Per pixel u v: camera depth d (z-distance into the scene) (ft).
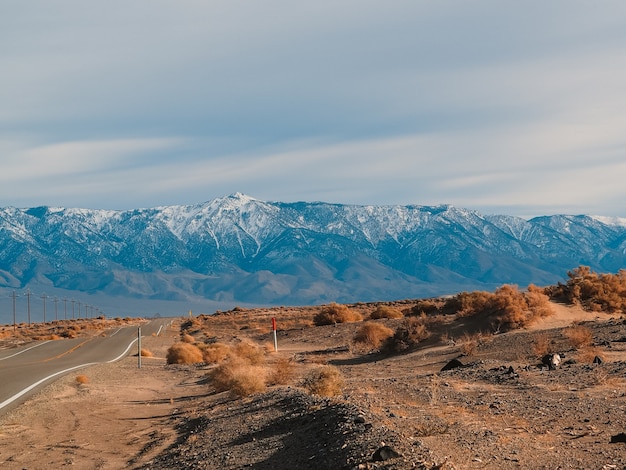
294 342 180.55
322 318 221.05
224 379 89.61
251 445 47.26
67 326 405.59
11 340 292.20
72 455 56.80
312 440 42.60
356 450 35.96
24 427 69.56
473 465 33.99
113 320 541.34
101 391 96.37
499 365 84.12
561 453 36.65
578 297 153.79
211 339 244.22
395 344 130.52
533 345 98.43
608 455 35.86
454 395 62.80
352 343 150.30
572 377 68.39
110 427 69.56
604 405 51.88
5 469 52.80
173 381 111.96
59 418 74.69
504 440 39.78
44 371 128.67
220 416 64.90
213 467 43.73
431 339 128.67
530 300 138.72
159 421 72.02
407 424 44.45
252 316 384.68
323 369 71.72
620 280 162.61
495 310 134.10
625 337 97.40
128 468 51.08
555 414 49.24
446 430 41.86
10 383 109.50
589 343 93.40
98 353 183.73
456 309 163.84
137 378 116.57
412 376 84.28
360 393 67.15
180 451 52.65
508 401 56.70
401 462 32.37
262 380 82.12
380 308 213.66
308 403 57.11
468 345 106.32
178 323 417.28
